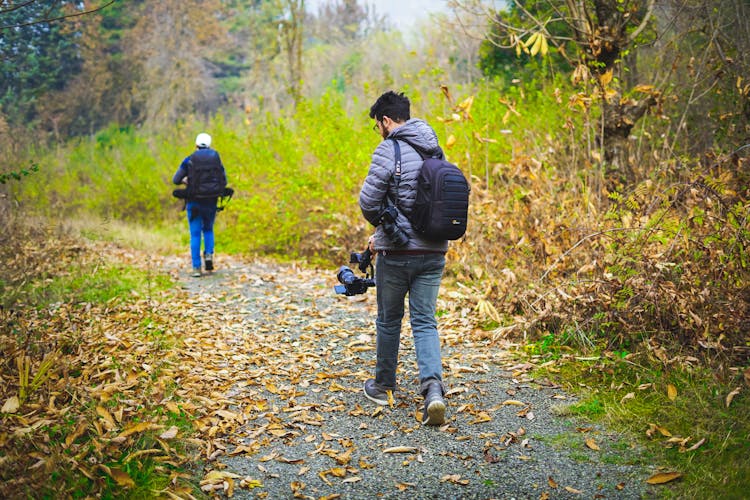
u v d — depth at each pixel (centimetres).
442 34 1192
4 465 259
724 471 279
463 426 343
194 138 1373
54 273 677
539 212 564
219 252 943
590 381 392
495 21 670
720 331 389
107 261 782
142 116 2542
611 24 661
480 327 508
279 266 808
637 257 442
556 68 963
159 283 683
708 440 305
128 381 370
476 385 397
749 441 299
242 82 3634
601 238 479
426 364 344
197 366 425
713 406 334
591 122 671
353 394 390
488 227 596
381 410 364
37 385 330
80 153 1405
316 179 873
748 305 397
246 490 283
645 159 695
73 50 2433
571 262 516
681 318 404
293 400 376
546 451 311
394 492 280
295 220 883
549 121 771
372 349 472
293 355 460
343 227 823
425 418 344
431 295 352
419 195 332
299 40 1723
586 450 310
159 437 308
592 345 428
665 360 378
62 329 476
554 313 462
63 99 2225
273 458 312
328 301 616
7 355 382
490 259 597
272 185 904
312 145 874
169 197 1267
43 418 310
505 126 793
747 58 691
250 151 1005
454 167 336
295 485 285
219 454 312
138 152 1367
